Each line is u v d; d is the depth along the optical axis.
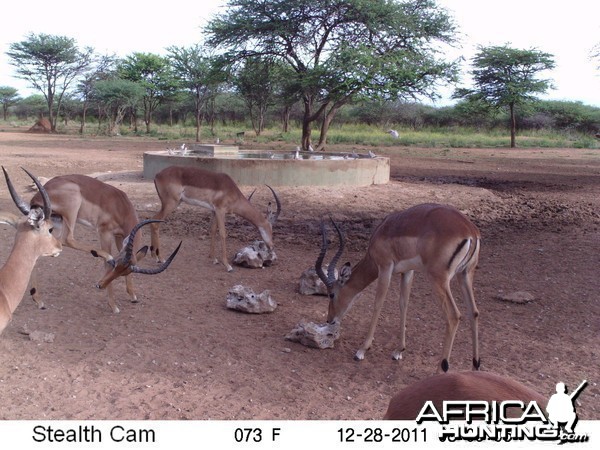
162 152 10.39
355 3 15.40
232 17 16.59
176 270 5.02
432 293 4.62
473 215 7.74
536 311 4.19
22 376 2.96
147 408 2.70
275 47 16.81
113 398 2.79
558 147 23.95
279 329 3.81
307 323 3.58
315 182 9.05
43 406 2.67
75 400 2.75
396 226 3.29
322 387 3.03
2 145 18.84
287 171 8.91
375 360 3.41
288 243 6.12
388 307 4.32
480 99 25.58
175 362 3.23
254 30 16.17
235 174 8.82
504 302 4.37
